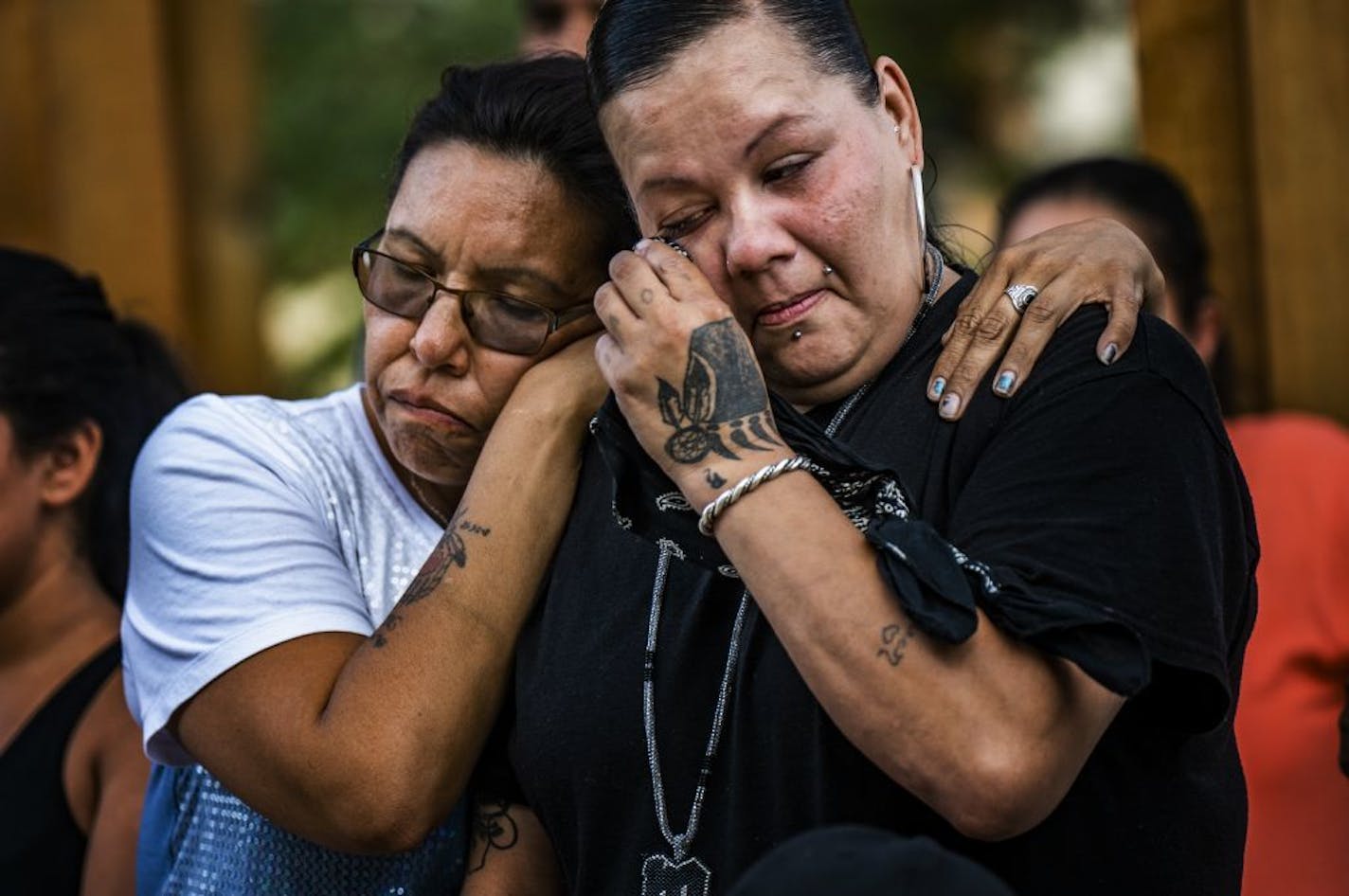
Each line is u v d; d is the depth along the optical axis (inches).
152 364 183.6
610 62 115.0
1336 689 188.7
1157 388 110.7
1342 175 225.1
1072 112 549.6
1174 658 104.9
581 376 133.0
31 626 167.9
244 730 127.4
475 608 127.4
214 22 280.5
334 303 456.4
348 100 468.1
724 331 111.2
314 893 132.3
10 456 167.0
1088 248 120.2
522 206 132.0
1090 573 105.2
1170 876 111.4
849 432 116.9
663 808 117.7
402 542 139.7
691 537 113.1
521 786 129.0
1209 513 109.7
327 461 140.0
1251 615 118.3
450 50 473.4
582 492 130.6
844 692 103.9
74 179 270.5
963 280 122.0
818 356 115.5
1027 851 110.3
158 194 271.3
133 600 137.7
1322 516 192.1
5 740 165.6
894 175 116.5
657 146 113.0
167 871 139.3
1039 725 103.1
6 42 267.4
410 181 135.3
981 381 113.9
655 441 111.5
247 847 133.5
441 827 133.5
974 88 564.4
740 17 112.7
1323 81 225.1
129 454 174.6
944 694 102.5
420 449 135.6
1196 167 230.7
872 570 105.2
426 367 133.3
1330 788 184.7
